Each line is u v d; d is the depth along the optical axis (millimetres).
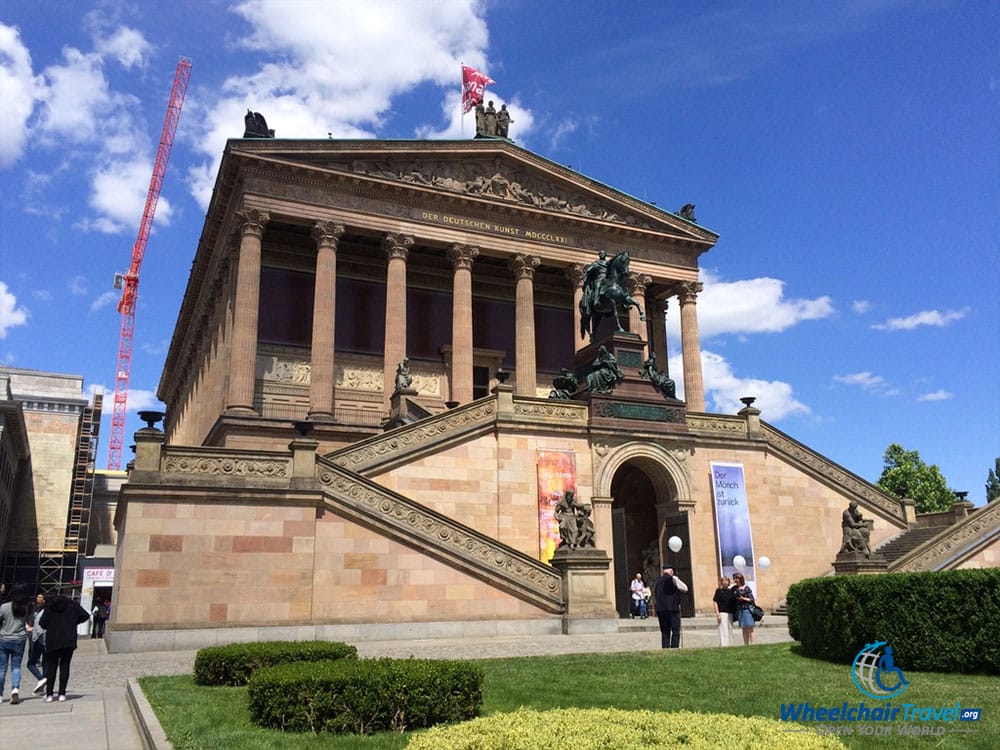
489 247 57312
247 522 25328
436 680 11398
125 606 23766
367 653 21000
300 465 26375
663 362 68562
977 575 16297
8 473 80500
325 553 25953
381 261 59250
